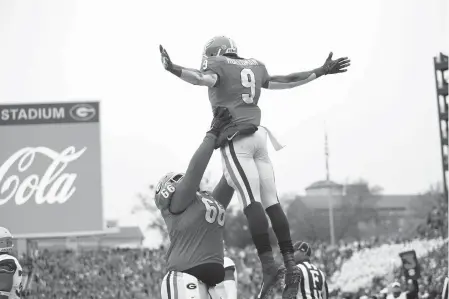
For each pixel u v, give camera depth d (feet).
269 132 21.44
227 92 20.81
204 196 22.97
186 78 19.81
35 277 124.57
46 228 121.29
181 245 22.75
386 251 129.29
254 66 21.39
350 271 128.57
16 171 122.31
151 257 136.98
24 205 121.60
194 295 22.31
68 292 127.34
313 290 33.30
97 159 122.21
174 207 22.58
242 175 20.51
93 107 124.57
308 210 213.66
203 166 21.56
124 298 128.67
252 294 127.24
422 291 75.51
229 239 186.29
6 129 122.31
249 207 20.40
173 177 22.99
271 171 21.15
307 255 34.27
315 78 22.50
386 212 261.44
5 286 28.89
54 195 122.01
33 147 122.72
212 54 21.47
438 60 112.98
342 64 22.59
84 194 122.21
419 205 244.83
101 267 133.39
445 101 113.29
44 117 123.24
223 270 23.12
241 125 20.70
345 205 227.81
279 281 20.59
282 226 20.75
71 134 122.62
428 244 122.21
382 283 121.19
